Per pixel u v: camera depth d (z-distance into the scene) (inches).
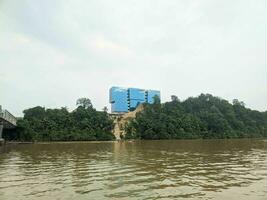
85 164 1127.6
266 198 572.7
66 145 2768.2
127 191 633.6
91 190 642.8
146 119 4525.1
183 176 828.6
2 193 617.0
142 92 6013.8
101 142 3592.5
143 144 2979.8
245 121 5703.7
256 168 1003.9
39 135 3708.2
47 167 1043.3
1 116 2106.3
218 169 977.5
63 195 597.0
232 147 2389.3
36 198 573.6
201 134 4857.3
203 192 622.8
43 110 4190.5
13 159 1349.7
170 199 565.6
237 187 672.4
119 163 1161.4
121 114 5447.8
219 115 5305.1
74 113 4325.8
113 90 5826.8
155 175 847.7
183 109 5492.1
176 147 2390.5
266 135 5531.5
